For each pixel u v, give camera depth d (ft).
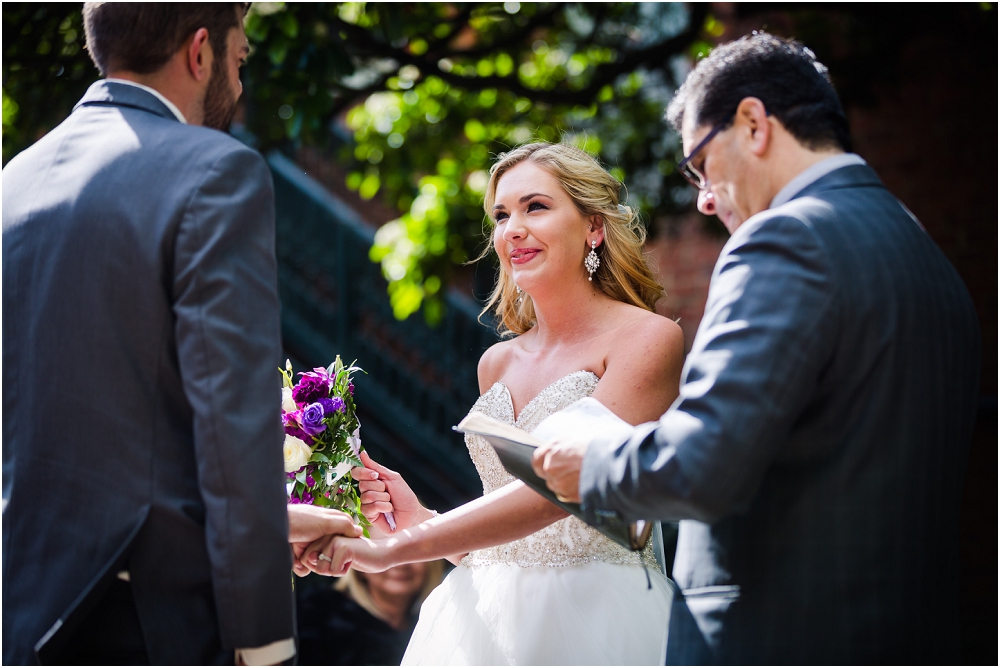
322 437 7.91
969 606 18.08
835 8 17.24
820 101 5.62
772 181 5.59
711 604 5.33
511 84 16.99
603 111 20.17
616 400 7.32
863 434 5.06
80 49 14.16
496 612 7.45
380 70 18.38
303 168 27.27
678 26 20.90
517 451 5.66
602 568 7.42
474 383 23.73
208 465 5.22
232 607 5.20
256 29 13.53
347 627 12.50
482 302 24.67
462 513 7.20
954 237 19.29
